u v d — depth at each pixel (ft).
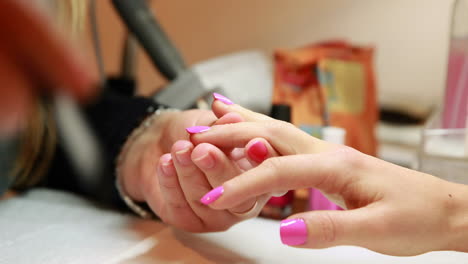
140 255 1.54
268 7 3.81
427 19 3.32
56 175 2.12
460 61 1.94
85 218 1.79
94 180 1.99
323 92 2.54
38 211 1.83
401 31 3.43
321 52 2.67
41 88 0.41
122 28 4.39
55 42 0.41
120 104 2.01
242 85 2.63
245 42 3.96
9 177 1.90
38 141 2.02
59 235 1.64
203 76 2.49
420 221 1.39
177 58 2.56
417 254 1.43
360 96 2.79
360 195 1.42
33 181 2.07
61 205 1.90
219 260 1.53
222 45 4.06
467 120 1.88
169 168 1.51
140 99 2.00
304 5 3.69
